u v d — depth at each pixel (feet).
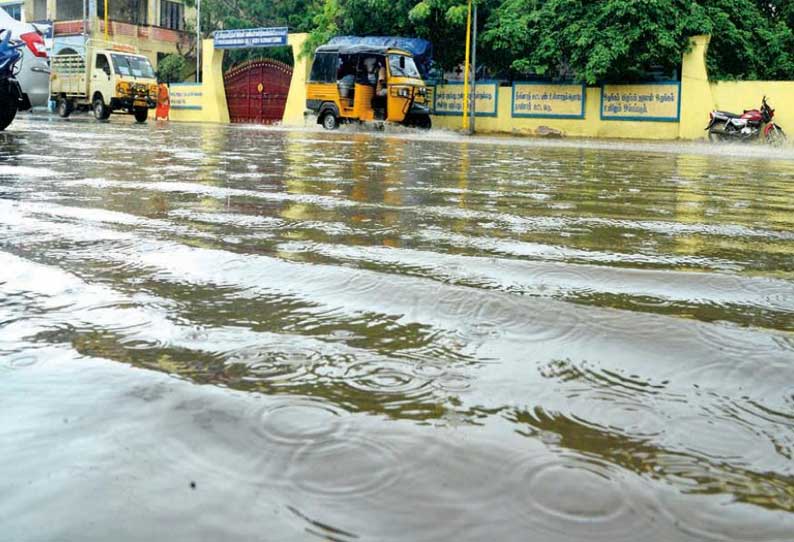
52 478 3.26
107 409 4.04
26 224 10.27
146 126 65.26
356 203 13.79
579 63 75.10
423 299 6.63
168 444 3.61
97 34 113.91
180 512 3.00
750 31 77.05
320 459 3.49
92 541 2.80
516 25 77.87
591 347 5.38
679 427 4.00
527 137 74.13
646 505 3.15
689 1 72.13
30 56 41.29
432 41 85.97
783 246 10.11
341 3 86.07
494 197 15.67
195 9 127.03
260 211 12.29
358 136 53.57
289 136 49.16
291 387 4.45
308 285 7.09
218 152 29.27
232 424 3.86
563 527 2.96
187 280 7.22
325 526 2.92
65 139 35.09
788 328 5.92
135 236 9.50
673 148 51.37
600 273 7.95
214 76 99.50
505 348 5.32
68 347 5.13
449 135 66.18
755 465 3.56
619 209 14.23
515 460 3.53
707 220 12.91
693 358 5.16
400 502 3.12
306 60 90.33
